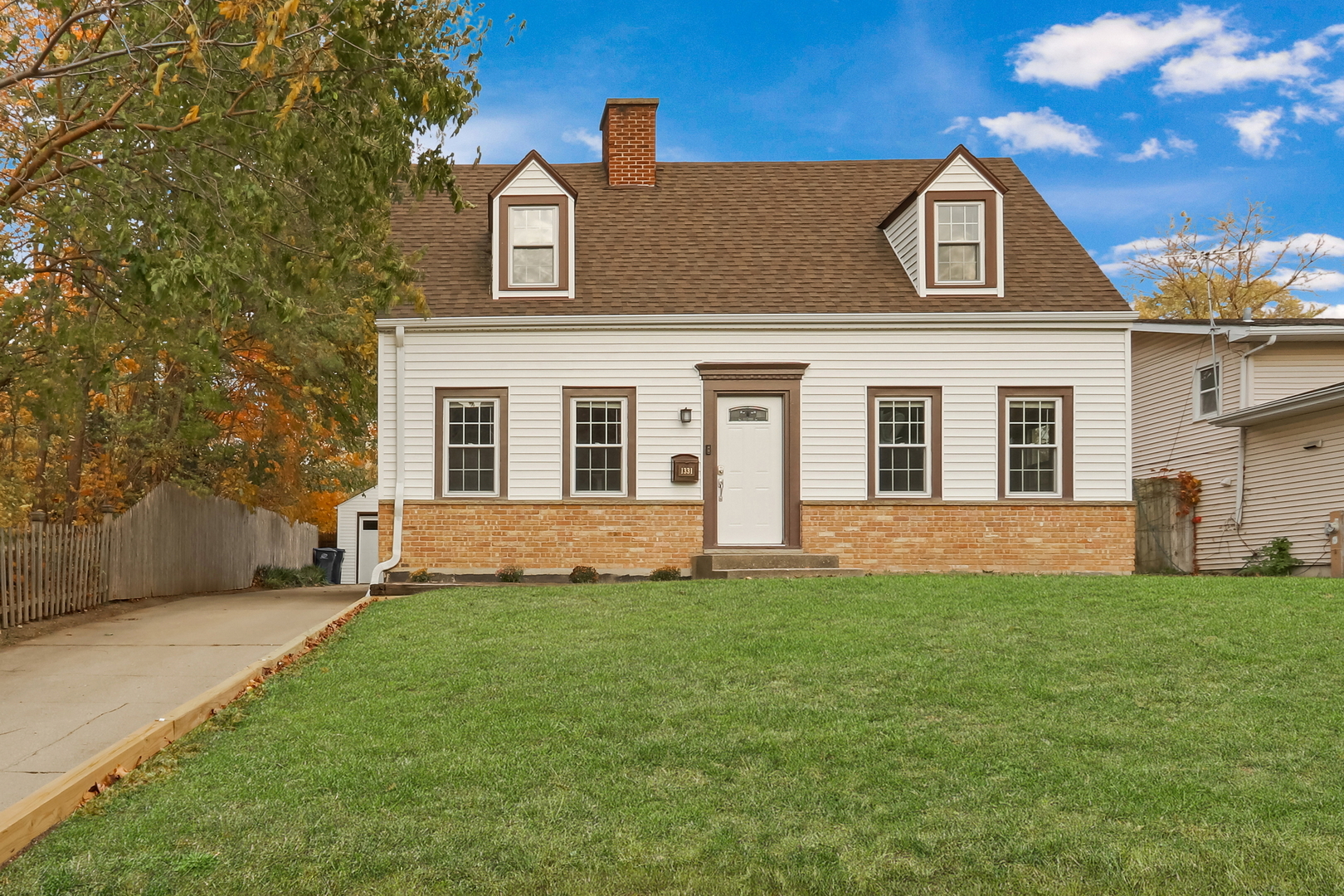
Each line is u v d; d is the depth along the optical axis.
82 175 11.27
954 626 10.77
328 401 22.42
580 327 17.81
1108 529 17.62
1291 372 20.70
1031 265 18.83
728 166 21.72
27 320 13.65
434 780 6.57
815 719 7.68
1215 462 21.94
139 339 13.25
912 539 17.66
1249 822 5.66
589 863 5.32
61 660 10.91
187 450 23.72
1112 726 7.40
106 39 12.13
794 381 17.83
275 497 25.72
